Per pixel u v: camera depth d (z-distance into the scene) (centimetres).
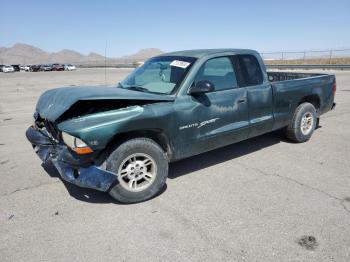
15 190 414
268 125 523
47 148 403
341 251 279
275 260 268
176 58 457
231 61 468
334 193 391
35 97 1462
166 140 392
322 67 2992
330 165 486
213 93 433
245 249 283
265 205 362
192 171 471
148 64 497
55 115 352
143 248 288
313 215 338
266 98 505
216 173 462
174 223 329
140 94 380
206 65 432
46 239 305
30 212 357
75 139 331
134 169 367
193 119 408
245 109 473
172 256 276
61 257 278
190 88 408
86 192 407
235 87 466
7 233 315
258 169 474
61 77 3172
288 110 557
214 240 297
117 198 363
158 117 371
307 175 448
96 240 302
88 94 361
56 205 373
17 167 499
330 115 888
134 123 352
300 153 545
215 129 439
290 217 335
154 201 379
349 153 542
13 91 1764
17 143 641
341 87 1596
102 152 354
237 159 519
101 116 346
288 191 398
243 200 376
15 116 959
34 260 275
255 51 511
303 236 301
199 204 369
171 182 433
